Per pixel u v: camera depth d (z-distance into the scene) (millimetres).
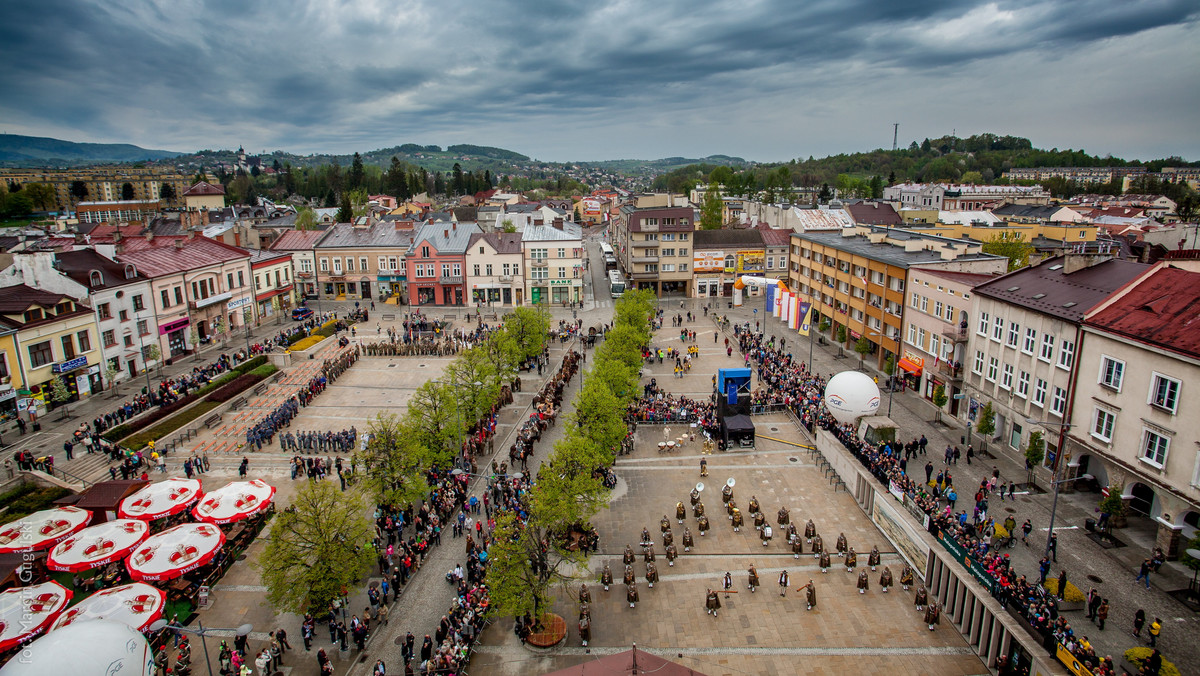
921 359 66500
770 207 136625
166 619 35031
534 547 35406
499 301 111750
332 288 116188
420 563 40406
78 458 50750
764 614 35844
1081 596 32812
